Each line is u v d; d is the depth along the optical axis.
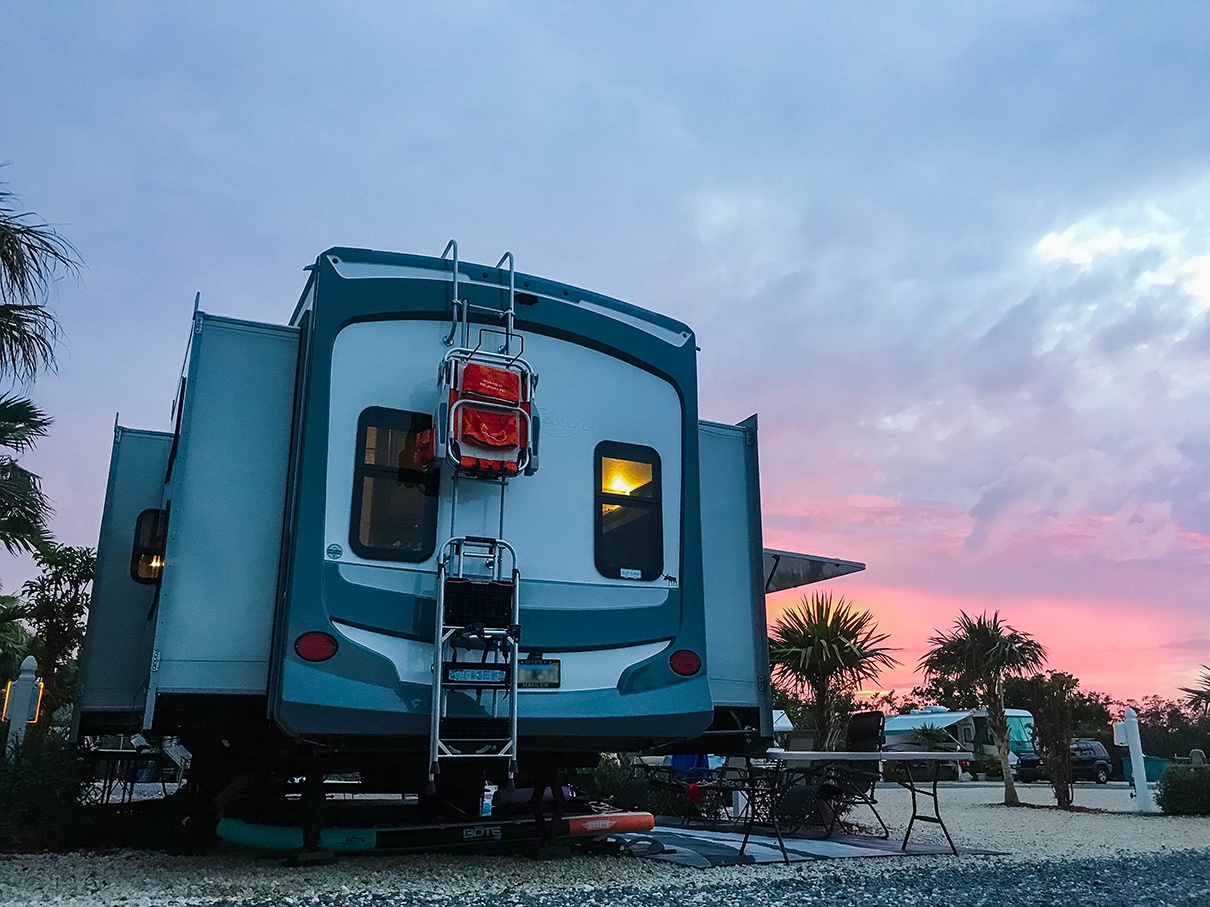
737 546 6.88
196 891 4.67
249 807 6.75
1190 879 5.61
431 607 5.37
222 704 5.56
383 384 5.61
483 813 7.39
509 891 4.87
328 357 5.47
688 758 10.29
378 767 5.89
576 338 6.25
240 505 5.40
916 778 25.48
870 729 7.96
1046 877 5.61
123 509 6.49
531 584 5.68
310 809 5.63
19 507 9.99
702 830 8.53
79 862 5.67
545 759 6.21
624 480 6.18
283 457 5.57
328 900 4.46
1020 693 18.52
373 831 5.68
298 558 5.10
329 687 5.00
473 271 6.04
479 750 5.21
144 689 6.14
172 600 5.12
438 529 5.51
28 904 4.29
